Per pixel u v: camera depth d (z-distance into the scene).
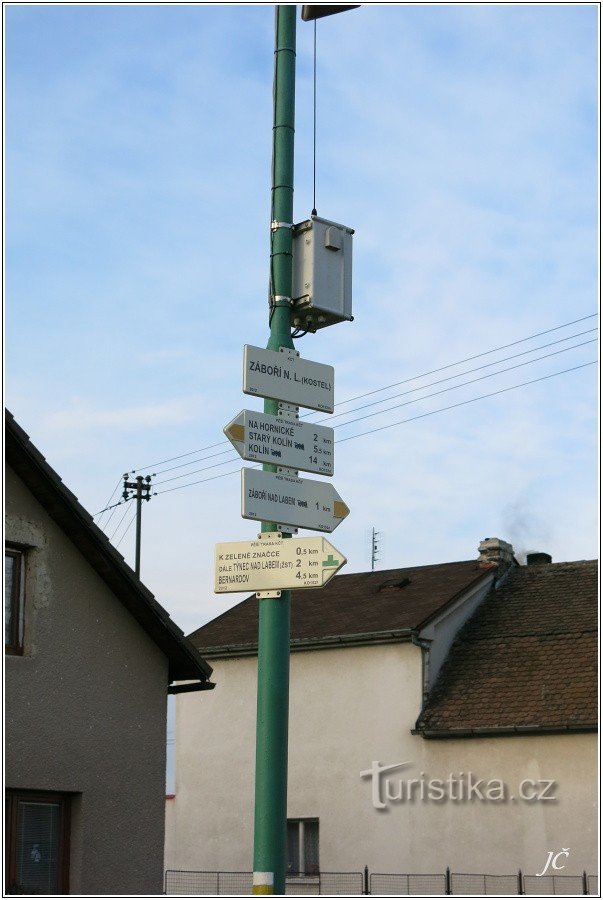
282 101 9.00
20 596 12.84
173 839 26.22
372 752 24.14
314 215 8.87
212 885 25.11
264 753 7.92
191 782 26.41
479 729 22.67
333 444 8.61
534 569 27.94
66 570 13.29
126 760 13.45
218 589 8.26
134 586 13.69
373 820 23.69
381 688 24.50
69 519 13.16
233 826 25.47
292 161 8.97
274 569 8.09
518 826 22.05
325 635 25.17
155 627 14.08
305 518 8.27
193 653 14.47
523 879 21.61
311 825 24.67
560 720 21.94
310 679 25.52
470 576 27.31
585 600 25.77
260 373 8.29
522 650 24.59
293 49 9.12
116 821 13.16
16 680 12.43
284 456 8.28
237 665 26.62
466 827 22.59
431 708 23.84
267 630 8.08
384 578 29.09
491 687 23.75
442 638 25.16
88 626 13.41
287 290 8.74
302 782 24.86
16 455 12.71
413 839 23.09
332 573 7.87
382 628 24.59
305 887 23.83
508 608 26.41
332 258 8.88
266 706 7.97
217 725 26.45
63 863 12.70
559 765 21.97
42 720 12.62
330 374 8.72
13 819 12.24
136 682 13.85
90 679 13.29
